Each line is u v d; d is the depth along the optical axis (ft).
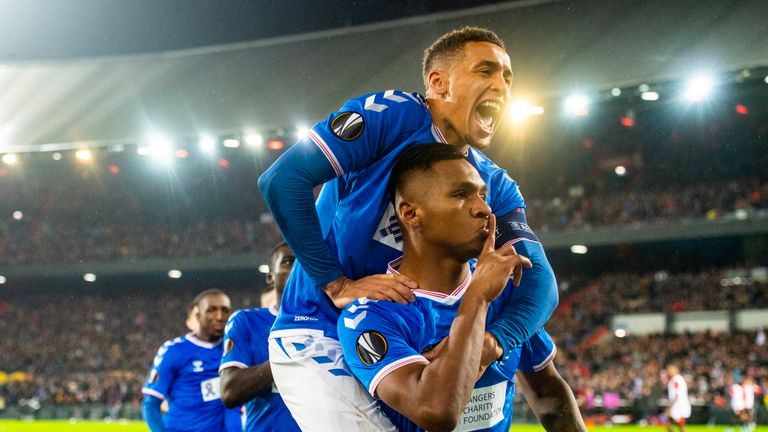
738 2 60.18
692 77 56.08
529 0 69.77
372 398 9.05
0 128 85.66
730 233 99.04
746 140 105.81
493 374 8.41
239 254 124.16
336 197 9.42
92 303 140.15
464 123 9.13
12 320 136.77
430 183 8.02
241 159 118.21
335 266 8.79
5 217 143.02
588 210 112.27
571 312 109.40
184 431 21.84
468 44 9.18
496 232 9.48
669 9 63.10
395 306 8.13
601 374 85.35
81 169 131.95
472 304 7.48
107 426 74.13
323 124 8.73
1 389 107.86
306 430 9.44
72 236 137.90
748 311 98.32
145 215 139.33
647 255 116.47
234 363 14.39
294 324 9.80
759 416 64.08
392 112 8.90
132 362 121.08
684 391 50.93
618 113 99.96
